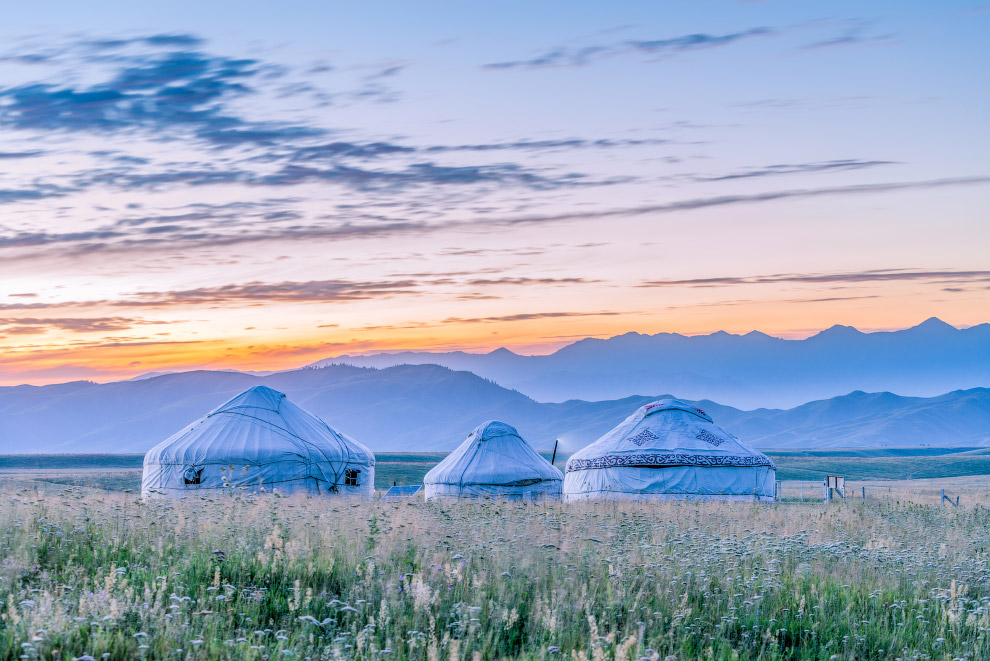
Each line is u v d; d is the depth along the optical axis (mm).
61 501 15180
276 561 11070
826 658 9758
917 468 148500
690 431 38562
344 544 12477
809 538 18297
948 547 17766
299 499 20609
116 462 181750
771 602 11578
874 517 24969
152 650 8016
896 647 10180
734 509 27109
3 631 8070
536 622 9516
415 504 20812
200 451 33906
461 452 38781
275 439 35156
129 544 12195
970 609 11844
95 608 8570
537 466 38594
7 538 11477
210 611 8953
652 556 13547
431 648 7996
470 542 13344
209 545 12227
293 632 9039
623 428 39562
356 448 37844
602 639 8781
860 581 13211
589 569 12273
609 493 36656
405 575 10828
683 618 10406
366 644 8539
